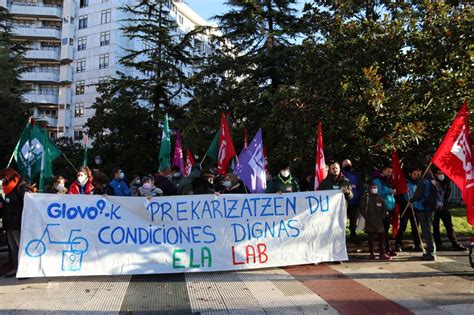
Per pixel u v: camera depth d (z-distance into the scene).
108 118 28.59
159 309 5.58
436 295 6.01
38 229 7.05
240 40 23.45
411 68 10.88
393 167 9.55
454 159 7.50
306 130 11.03
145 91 31.03
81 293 6.31
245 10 22.75
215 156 11.73
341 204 8.22
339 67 10.91
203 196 7.70
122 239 7.32
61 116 56.78
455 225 11.60
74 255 7.12
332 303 5.72
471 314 5.17
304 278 7.09
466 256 8.74
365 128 10.51
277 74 21.33
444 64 10.70
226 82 22.58
